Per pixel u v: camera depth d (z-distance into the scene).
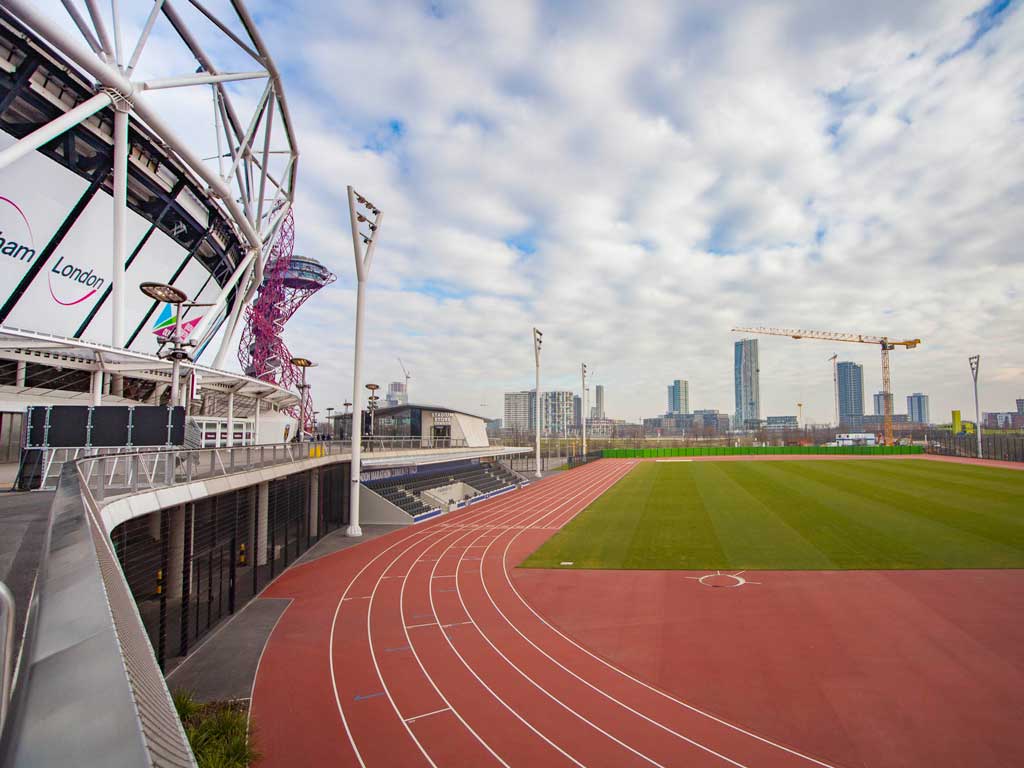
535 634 19.41
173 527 18.83
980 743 12.36
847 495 47.25
